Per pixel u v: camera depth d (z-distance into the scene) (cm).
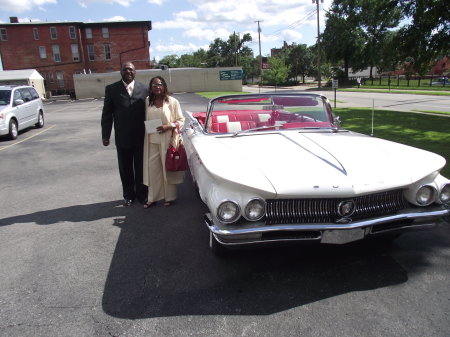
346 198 273
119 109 461
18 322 255
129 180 493
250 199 265
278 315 255
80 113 2125
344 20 5166
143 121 474
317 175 279
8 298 284
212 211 272
